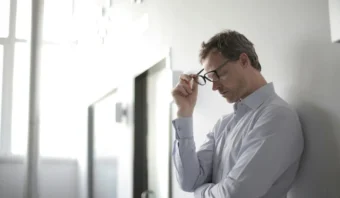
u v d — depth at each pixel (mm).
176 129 1359
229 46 1195
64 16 3762
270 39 1318
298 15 1175
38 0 3646
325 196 1062
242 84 1204
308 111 1135
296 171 1146
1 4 3598
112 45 2742
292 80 1208
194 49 1794
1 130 3480
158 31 2168
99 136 2809
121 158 2232
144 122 2141
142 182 2096
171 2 2049
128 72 2365
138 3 2410
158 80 2145
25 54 3584
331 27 1000
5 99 3508
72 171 3689
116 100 2404
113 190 2369
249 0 1438
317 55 1096
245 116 1220
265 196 1109
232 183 1029
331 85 1042
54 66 3699
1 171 3449
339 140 1011
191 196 1729
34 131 3537
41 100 3648
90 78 3295
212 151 1374
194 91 1419
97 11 3170
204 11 1746
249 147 1076
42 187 3588
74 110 3736
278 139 1050
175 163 1368
